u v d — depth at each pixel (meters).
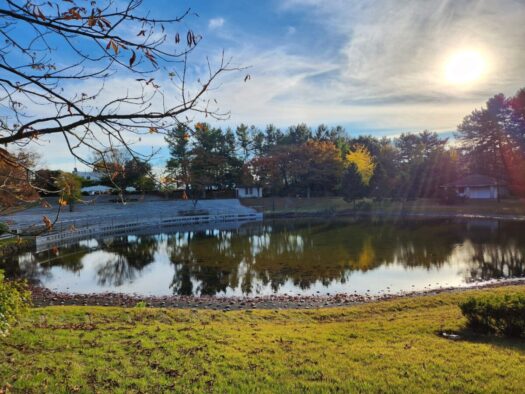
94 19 1.97
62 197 2.70
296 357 6.23
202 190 62.97
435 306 10.89
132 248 28.91
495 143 57.25
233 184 67.75
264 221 49.84
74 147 2.27
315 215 54.66
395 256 22.67
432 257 22.02
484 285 15.66
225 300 14.30
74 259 24.61
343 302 13.70
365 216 51.19
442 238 29.03
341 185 56.66
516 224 35.91
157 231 40.41
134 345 6.88
